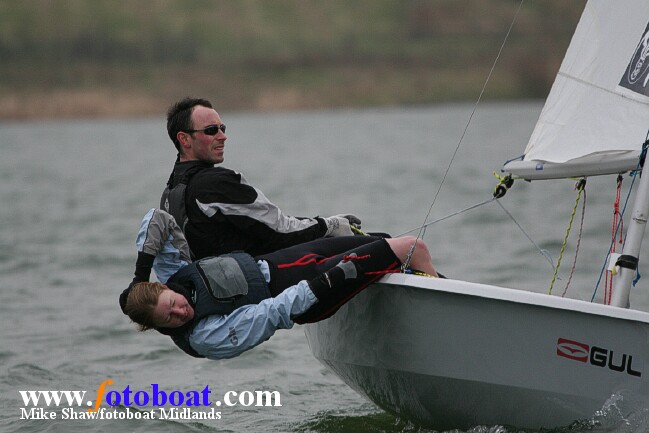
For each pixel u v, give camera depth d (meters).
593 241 39.06
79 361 23.92
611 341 15.34
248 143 149.62
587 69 17.55
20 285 34.66
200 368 23.31
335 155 112.94
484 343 15.27
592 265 34.03
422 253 15.88
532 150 18.02
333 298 15.26
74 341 25.95
